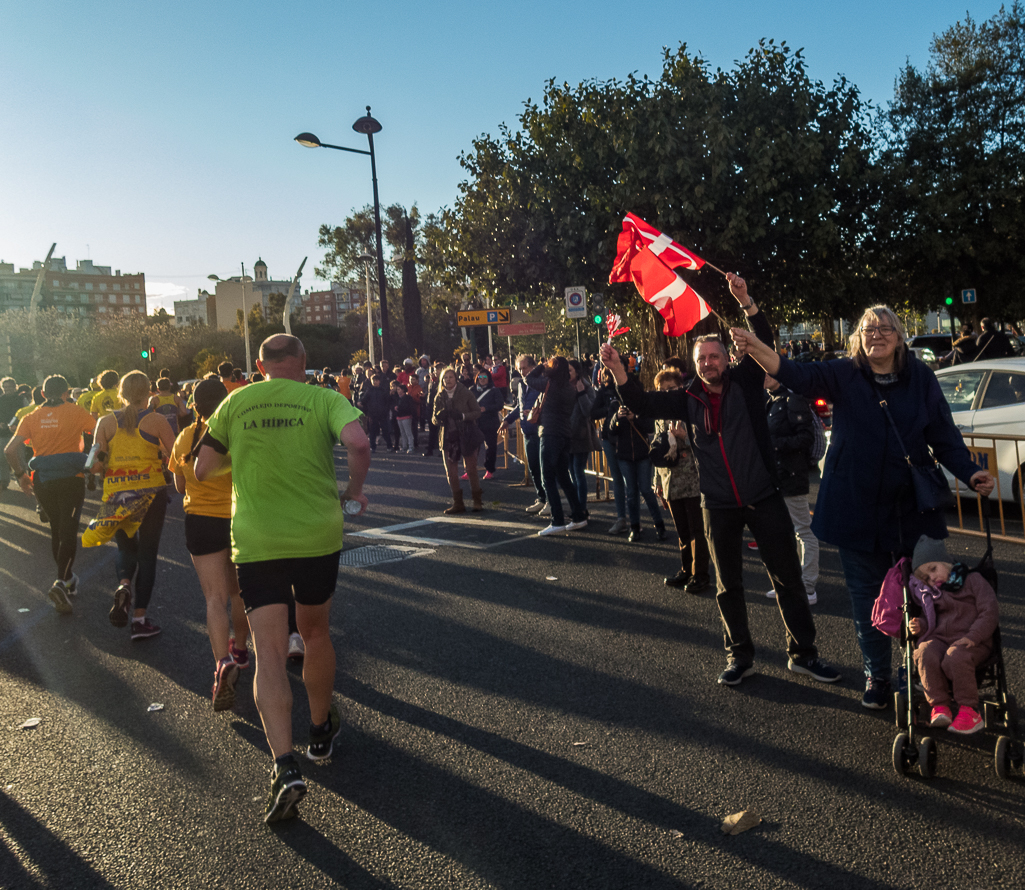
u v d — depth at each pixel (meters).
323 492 3.60
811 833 3.11
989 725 3.51
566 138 21.38
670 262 5.20
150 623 6.07
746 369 4.52
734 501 4.52
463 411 10.52
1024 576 6.48
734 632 4.64
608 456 9.01
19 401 14.84
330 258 65.56
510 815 3.35
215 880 3.00
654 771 3.66
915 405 3.82
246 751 4.08
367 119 25.58
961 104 27.05
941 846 2.99
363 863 3.06
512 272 23.25
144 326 61.59
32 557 9.32
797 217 20.11
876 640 4.14
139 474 5.88
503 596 6.63
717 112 19.56
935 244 22.98
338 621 6.15
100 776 3.86
